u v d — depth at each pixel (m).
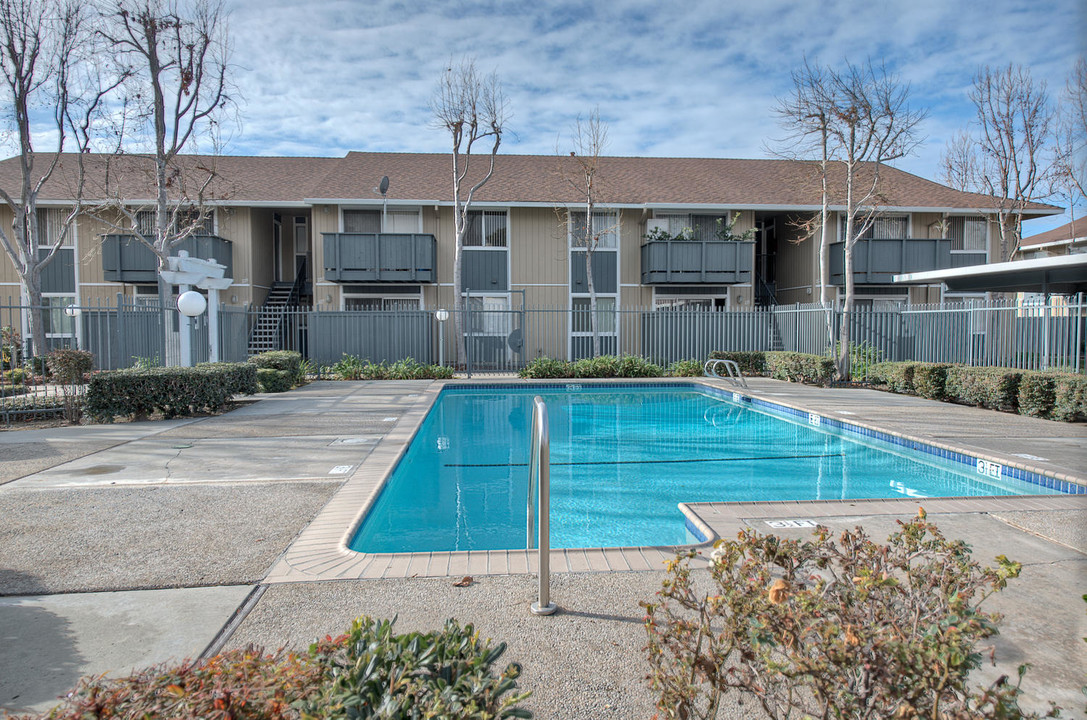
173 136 13.59
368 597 2.95
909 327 14.27
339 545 3.66
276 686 1.33
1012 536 3.76
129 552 3.55
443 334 17.80
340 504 4.52
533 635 2.56
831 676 1.37
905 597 1.59
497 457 7.71
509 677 1.41
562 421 10.48
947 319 12.91
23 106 14.31
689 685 1.57
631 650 2.44
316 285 18.34
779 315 17.59
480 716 1.23
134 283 17.97
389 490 5.60
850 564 1.65
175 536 3.83
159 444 6.98
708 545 3.63
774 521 4.08
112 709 1.30
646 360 16.80
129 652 2.43
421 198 18.45
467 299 16.58
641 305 19.45
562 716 2.03
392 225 18.77
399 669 1.39
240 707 1.26
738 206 18.67
